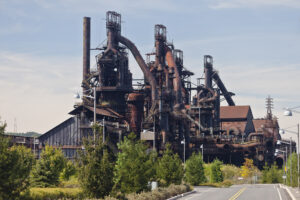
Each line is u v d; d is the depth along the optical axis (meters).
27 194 24.69
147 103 123.75
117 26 120.12
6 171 23.17
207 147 133.00
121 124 109.88
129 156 42.62
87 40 125.00
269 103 152.00
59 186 52.31
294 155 78.56
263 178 114.12
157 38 124.69
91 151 32.31
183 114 117.06
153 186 49.41
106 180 31.94
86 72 124.12
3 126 24.27
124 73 120.44
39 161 53.34
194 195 52.62
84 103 109.12
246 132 177.38
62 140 98.38
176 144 112.81
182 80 145.00
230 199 45.78
